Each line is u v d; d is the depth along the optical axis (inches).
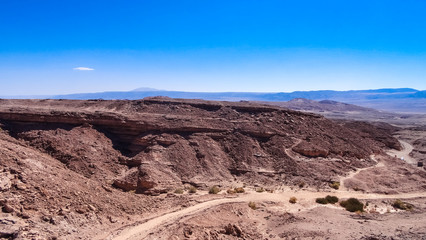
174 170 1855.3
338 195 1742.1
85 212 1060.5
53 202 1023.0
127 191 1608.0
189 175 1840.6
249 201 1533.0
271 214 1392.7
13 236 799.7
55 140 1845.5
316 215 1359.5
